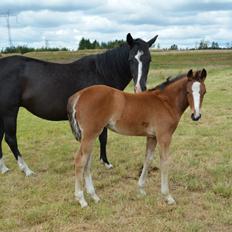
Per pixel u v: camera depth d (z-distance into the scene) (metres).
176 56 50.28
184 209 4.89
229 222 4.52
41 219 4.66
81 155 4.98
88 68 6.53
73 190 5.64
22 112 13.87
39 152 8.02
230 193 5.32
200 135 9.05
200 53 55.78
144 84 6.02
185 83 4.96
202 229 4.37
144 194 5.37
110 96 4.91
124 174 6.34
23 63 6.27
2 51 60.41
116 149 7.98
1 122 6.57
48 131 10.08
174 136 8.99
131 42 6.24
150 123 4.98
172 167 6.57
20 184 5.97
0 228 4.47
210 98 14.70
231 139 8.56
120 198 5.30
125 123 4.97
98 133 4.96
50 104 6.34
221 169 6.32
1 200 5.28
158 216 4.74
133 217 4.71
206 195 5.29
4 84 6.12
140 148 8.03
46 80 6.26
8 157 7.64
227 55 49.47
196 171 6.38
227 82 19.31
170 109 5.00
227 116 11.32
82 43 71.12
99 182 5.91
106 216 4.74
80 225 4.53
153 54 55.94
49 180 6.06
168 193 5.12
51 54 50.56
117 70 6.60
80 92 5.05
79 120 4.96
